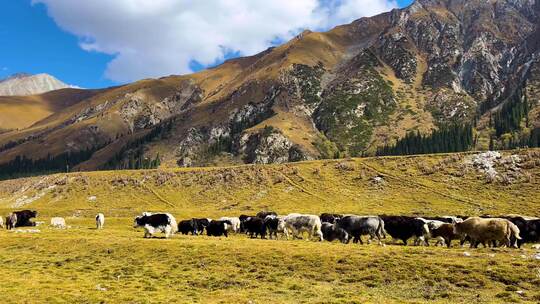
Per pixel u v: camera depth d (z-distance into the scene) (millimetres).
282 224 44031
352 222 39188
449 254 28984
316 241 40188
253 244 35719
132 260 33906
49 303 22375
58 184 155250
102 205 131500
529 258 26781
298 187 125500
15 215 63250
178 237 44562
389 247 33094
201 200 129000
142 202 131500
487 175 112062
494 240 32688
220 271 29562
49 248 39219
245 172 141500
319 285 25938
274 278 27438
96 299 23094
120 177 152625
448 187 110375
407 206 100875
